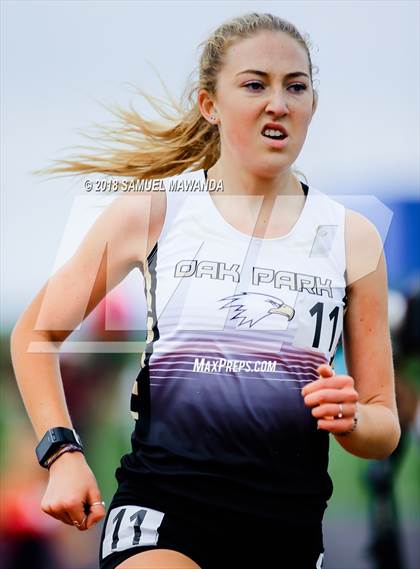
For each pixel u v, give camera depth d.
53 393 7.93
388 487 14.17
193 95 9.14
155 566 7.14
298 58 7.91
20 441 14.07
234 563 7.52
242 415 7.57
